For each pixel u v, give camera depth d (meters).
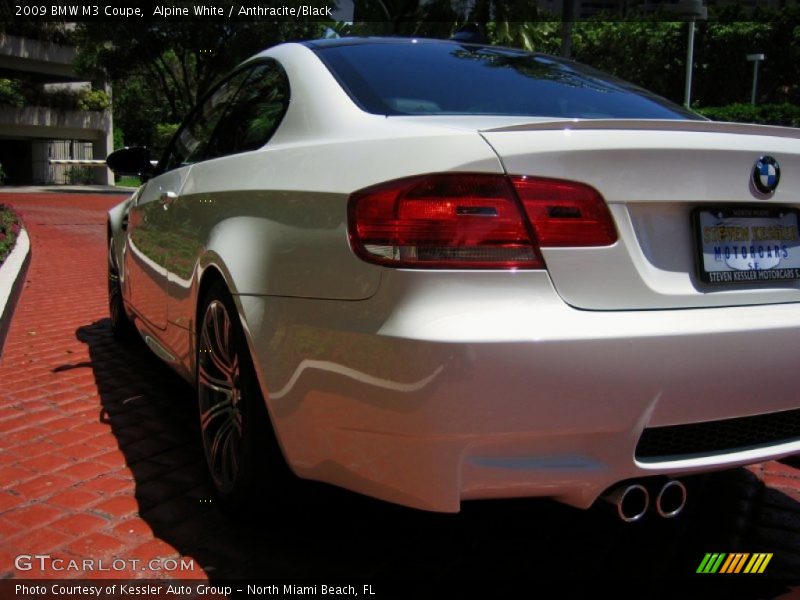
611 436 1.96
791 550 2.62
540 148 1.96
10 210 12.82
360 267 1.99
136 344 5.32
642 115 2.87
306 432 2.16
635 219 2.06
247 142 2.91
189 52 31.30
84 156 43.56
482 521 2.78
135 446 3.42
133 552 2.49
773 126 2.27
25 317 6.17
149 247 3.75
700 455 2.13
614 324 1.94
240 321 2.42
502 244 1.91
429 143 2.01
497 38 14.04
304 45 3.02
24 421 3.72
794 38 47.22
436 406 1.83
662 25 48.41
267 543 2.57
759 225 2.27
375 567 2.45
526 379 1.85
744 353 2.07
